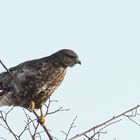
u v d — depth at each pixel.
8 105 13.70
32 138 8.52
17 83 13.34
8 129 8.51
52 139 9.99
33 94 13.41
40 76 13.56
